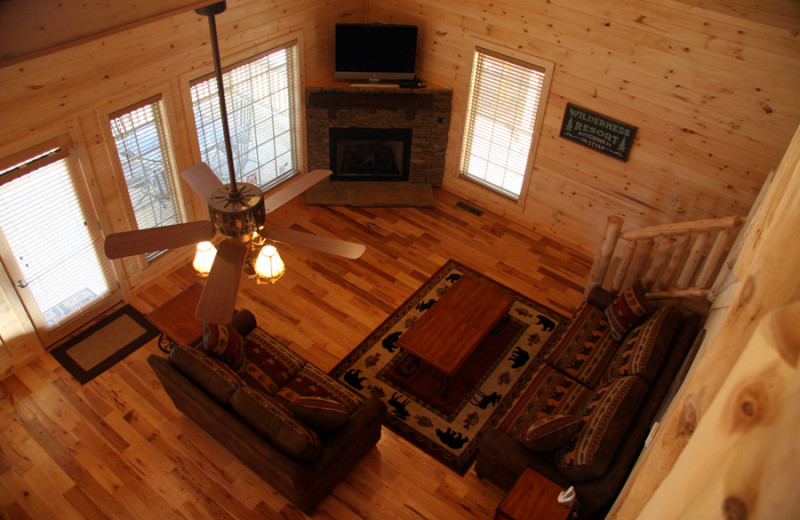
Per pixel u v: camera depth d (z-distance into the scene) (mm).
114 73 5133
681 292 5480
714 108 5387
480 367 5785
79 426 5098
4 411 5176
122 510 4555
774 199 938
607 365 5195
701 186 5832
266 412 4109
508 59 6535
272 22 6352
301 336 6000
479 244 7258
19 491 4641
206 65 5891
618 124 6047
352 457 4629
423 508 4660
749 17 4863
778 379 371
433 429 5234
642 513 577
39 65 4598
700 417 561
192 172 3613
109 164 5461
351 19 7328
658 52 5465
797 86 4863
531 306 6461
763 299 473
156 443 4996
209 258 3664
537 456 4332
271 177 7531
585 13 5730
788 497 316
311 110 7270
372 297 6477
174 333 5207
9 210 4895
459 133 7492
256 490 4719
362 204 7684
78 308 5840
